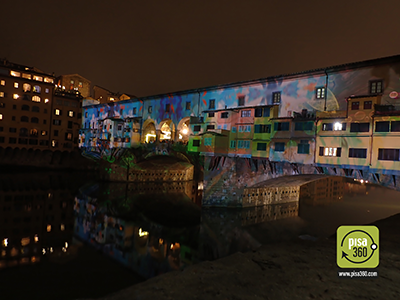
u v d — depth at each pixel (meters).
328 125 23.64
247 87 31.92
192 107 38.59
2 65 64.62
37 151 69.50
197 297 6.09
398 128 19.62
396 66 20.95
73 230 29.44
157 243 26.27
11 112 65.50
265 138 28.80
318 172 24.89
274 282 6.97
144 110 47.97
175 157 42.78
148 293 6.27
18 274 18.39
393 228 12.48
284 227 30.91
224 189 34.59
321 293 6.43
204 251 24.19
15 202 39.28
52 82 71.75
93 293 15.98
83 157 74.31
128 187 54.47
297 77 27.28
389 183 20.62
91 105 65.69
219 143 32.50
